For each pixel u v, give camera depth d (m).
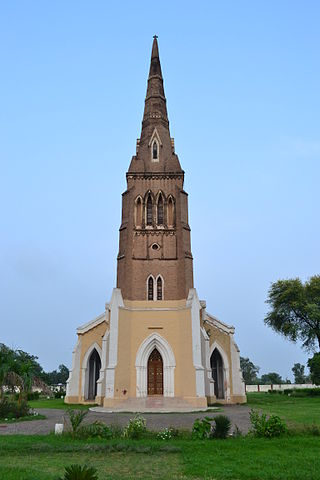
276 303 66.00
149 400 38.84
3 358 32.25
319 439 18.22
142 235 46.53
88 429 19.88
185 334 41.94
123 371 40.53
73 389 48.06
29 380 33.22
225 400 46.62
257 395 68.69
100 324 50.75
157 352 43.19
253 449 16.27
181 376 40.84
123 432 20.14
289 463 13.62
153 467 13.68
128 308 43.12
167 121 55.09
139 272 45.06
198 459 14.48
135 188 48.53
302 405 41.75
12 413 29.75
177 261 45.50
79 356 49.44
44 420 28.45
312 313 61.12
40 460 14.75
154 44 60.31
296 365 152.62
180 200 47.66
